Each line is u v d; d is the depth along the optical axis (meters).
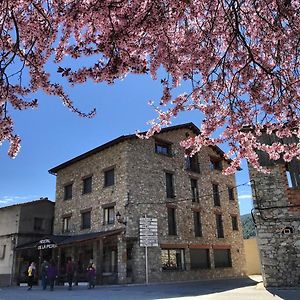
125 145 20.84
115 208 20.30
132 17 4.26
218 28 4.89
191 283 18.55
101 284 18.45
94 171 22.69
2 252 24.88
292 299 9.62
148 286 16.77
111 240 20.02
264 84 5.14
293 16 4.44
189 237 22.19
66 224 24.20
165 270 20.12
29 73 4.87
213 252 23.70
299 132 5.55
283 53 5.00
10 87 4.78
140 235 19.36
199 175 24.70
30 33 4.62
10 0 4.15
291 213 12.74
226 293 12.27
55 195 25.83
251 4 4.77
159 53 4.83
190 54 4.95
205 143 6.26
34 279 21.77
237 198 27.67
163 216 21.06
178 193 22.55
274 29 4.62
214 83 5.18
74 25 4.44
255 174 13.45
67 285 19.78
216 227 24.73
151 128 5.94
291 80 5.01
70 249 22.72
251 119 5.48
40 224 25.77
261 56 5.07
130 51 4.52
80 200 23.27
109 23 4.39
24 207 25.09
